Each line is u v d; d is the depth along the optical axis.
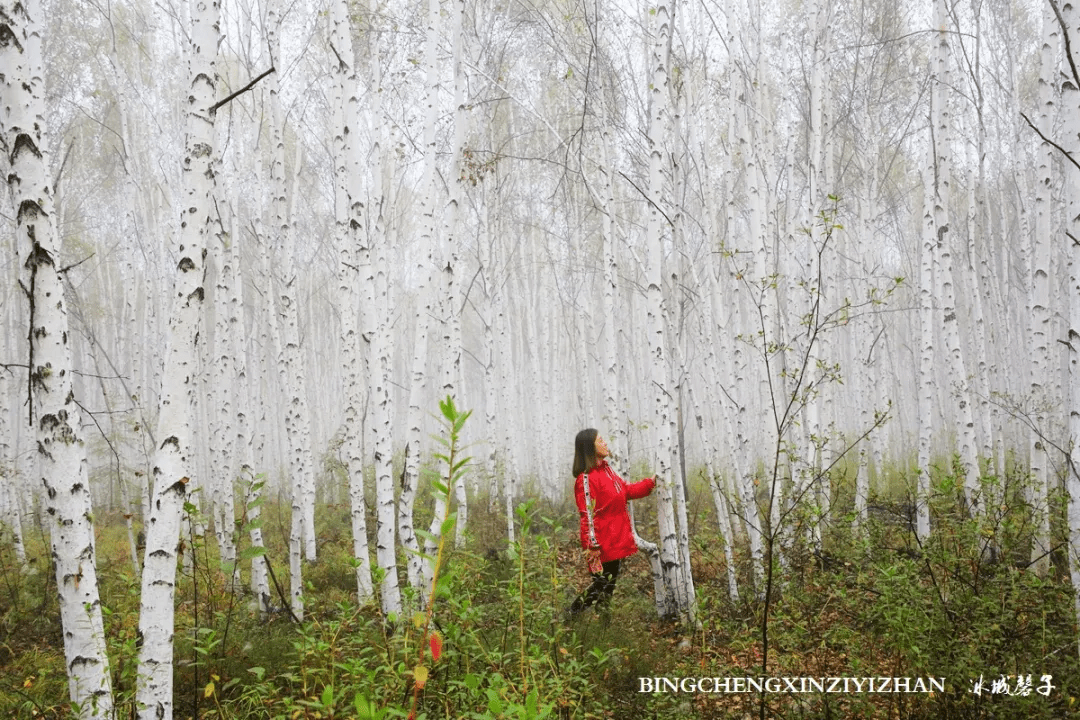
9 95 3.34
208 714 3.94
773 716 3.92
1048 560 5.86
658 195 6.44
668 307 10.28
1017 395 14.58
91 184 19.38
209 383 12.35
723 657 4.58
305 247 21.17
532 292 21.92
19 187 3.32
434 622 3.55
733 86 9.05
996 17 14.11
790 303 9.73
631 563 8.47
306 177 17.75
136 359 13.09
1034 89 15.76
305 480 7.65
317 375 21.80
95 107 16.23
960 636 3.73
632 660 4.93
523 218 17.83
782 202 11.77
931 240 8.82
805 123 12.16
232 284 9.52
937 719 3.61
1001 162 15.95
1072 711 3.47
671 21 6.70
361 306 6.41
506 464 12.24
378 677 3.55
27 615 7.10
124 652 3.43
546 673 3.72
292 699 3.50
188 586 6.89
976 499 5.18
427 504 12.77
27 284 3.30
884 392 15.98
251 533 7.26
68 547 3.27
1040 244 8.17
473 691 2.80
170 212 14.42
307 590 7.18
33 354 3.30
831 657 4.33
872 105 13.54
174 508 3.31
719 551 7.98
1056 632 3.90
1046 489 6.93
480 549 9.43
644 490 6.35
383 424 6.13
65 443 3.31
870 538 5.07
